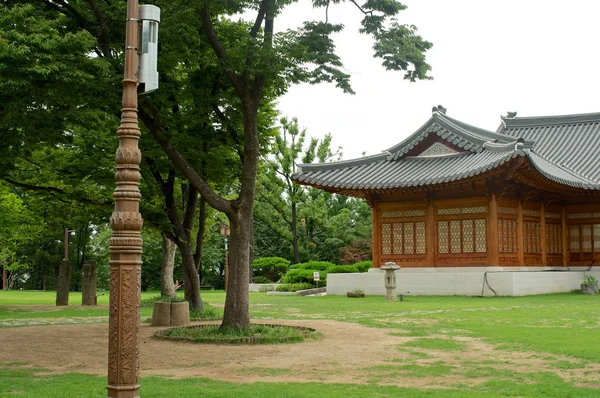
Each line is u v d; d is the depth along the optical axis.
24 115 17.22
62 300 34.16
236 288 18.06
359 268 48.22
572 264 41.78
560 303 29.38
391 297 33.09
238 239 18.19
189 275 25.77
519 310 25.67
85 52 16.53
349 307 29.34
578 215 41.78
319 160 62.56
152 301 34.00
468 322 21.45
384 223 39.47
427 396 10.02
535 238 39.44
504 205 36.62
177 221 25.55
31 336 18.84
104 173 25.72
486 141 36.62
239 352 15.27
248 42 17.30
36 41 14.85
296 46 17.34
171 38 17.98
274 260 61.25
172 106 21.75
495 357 14.22
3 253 57.03
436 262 37.47
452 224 37.12
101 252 70.12
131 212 8.64
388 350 15.48
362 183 36.56
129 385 8.51
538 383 11.19
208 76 19.94
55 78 15.17
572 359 13.79
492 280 34.72
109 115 18.39
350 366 13.24
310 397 9.84
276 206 63.56
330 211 71.94
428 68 18.75
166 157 22.19
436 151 38.62
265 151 25.44
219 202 18.03
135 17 8.98
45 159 26.64
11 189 45.16
